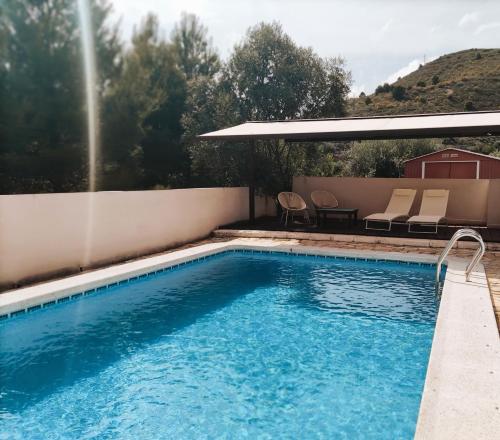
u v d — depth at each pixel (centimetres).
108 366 557
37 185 1688
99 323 704
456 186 1495
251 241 1292
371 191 1619
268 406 461
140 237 1119
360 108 5812
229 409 456
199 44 2741
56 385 510
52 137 1662
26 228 839
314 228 1425
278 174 1841
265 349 603
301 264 1081
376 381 510
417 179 1550
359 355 580
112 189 1873
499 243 1095
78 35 1664
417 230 1352
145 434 414
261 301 809
